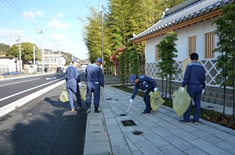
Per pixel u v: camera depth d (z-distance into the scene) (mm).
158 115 5859
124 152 3449
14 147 3949
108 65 20281
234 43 4605
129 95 10039
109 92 11281
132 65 13094
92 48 22844
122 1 18953
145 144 3754
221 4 5980
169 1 22562
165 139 3957
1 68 44844
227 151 3355
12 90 14273
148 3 19453
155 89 6059
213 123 4754
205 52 8320
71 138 4379
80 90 7527
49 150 3773
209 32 7984
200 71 4805
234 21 4504
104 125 5051
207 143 3699
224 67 4793
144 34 11656
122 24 19672
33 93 12336
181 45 9984
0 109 7613
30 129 5090
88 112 6516
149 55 13914
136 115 5938
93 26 20953
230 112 5633
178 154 3303
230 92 6727
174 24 8656
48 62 97688
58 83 19984
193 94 4852
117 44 20016
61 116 6367
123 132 4457
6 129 5121
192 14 7363
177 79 10250
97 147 3688
